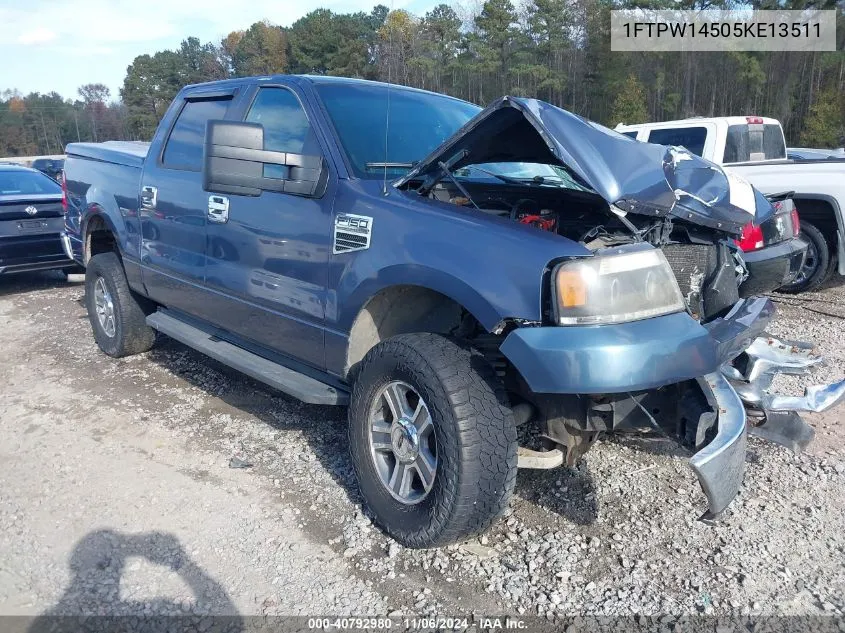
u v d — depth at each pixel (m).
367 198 3.12
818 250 7.17
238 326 4.04
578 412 2.77
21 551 3.00
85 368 5.45
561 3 46.97
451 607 2.63
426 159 2.97
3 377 5.32
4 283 9.28
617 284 2.47
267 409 4.54
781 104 45.50
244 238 3.77
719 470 2.38
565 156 2.70
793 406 2.99
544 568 2.86
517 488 3.48
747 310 3.10
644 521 3.18
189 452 3.93
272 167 3.69
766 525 3.13
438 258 2.77
